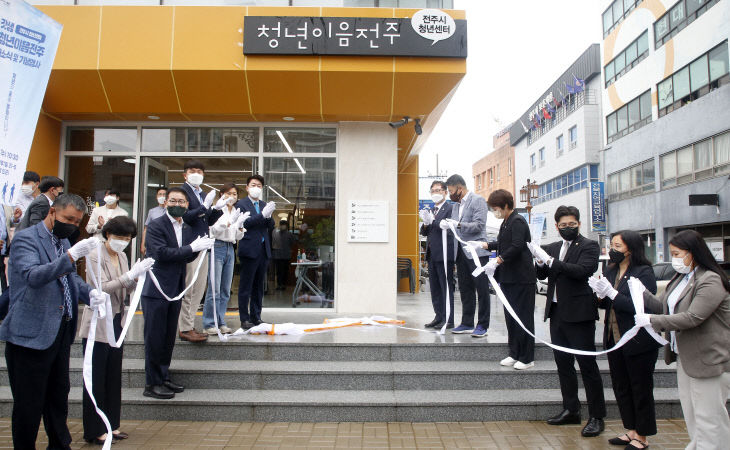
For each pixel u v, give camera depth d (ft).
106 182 23.94
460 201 17.83
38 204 14.57
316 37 20.65
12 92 11.23
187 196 13.96
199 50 20.72
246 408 12.98
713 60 58.18
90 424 11.17
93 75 20.77
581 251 12.30
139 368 14.23
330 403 12.99
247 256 16.88
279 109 22.30
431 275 18.89
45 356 9.59
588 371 12.23
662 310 10.43
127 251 23.62
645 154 71.92
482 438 11.94
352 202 23.45
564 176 100.78
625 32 77.92
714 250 58.23
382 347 15.38
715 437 9.30
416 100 21.94
